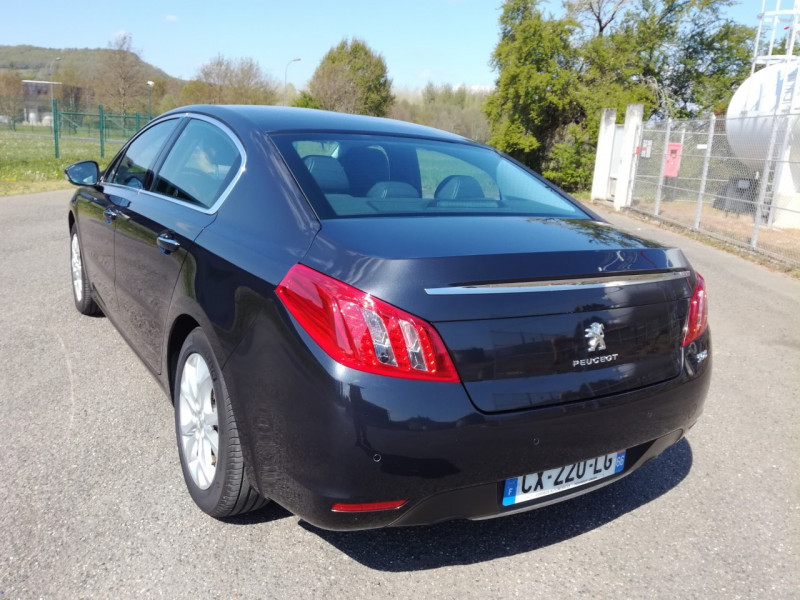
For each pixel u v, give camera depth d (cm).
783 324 601
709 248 1052
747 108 1464
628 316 224
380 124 333
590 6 2927
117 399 363
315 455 197
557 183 2408
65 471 289
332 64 5903
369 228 225
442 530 264
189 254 266
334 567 237
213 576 228
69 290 576
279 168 259
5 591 215
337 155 279
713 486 309
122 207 356
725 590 235
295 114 320
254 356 215
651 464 329
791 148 1276
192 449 267
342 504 196
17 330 468
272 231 237
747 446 353
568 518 278
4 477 281
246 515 265
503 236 233
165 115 385
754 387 441
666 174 1467
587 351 215
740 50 2852
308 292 202
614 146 1852
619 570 244
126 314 360
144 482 284
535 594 229
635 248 240
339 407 191
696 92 2880
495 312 200
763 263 926
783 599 231
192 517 261
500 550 253
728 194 1357
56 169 1800
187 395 268
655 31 2750
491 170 321
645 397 227
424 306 193
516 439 202
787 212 1246
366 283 195
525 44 2502
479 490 205
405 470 192
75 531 248
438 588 229
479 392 198
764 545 264
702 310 254
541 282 208
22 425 329
